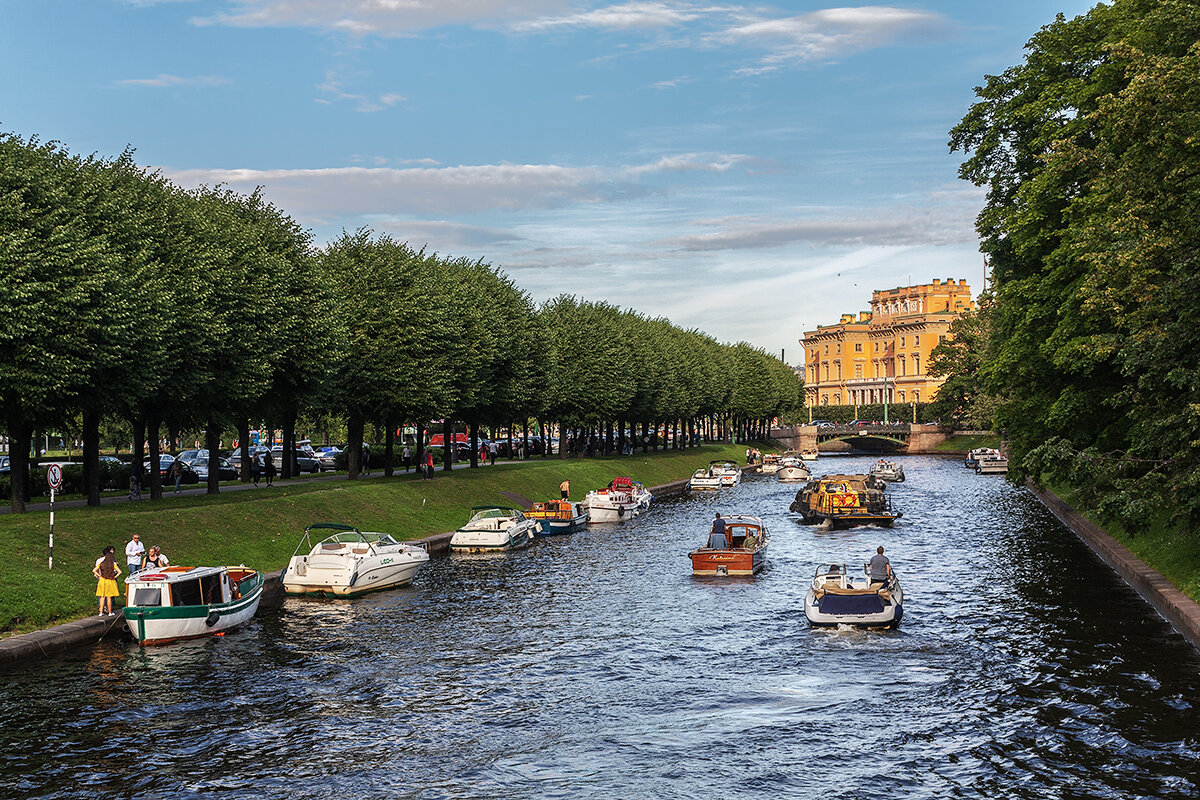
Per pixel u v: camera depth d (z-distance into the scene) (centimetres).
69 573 3259
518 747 2155
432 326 6125
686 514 7444
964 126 5209
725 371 14762
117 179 4366
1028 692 2461
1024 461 4053
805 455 16062
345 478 6712
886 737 2186
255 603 3412
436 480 6519
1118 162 3500
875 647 2981
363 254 6262
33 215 3569
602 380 9525
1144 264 3066
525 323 7800
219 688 2569
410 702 2470
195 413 4981
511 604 3728
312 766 2039
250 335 4606
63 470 5369
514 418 8175
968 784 1919
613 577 4384
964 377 17162
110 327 3519
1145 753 2042
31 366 3384
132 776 1981
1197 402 2894
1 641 2784
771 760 2064
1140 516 3062
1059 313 3875
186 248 4316
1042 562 4494
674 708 2419
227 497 4922
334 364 5334
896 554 4975
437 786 1942
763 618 3453
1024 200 4625
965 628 3184
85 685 2572
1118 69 4019
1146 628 3044
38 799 1867
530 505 7006
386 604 3725
